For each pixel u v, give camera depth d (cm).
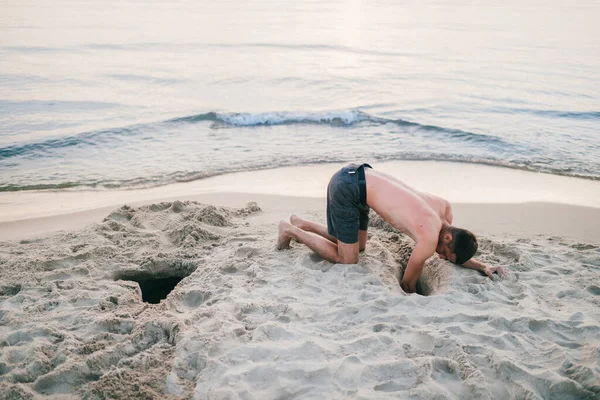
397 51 2178
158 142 934
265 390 246
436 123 1069
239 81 1498
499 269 392
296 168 798
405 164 821
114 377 260
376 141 954
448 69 1742
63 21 2972
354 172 396
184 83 1451
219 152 880
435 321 314
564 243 484
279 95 1341
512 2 6328
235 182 725
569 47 2286
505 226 547
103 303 354
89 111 1116
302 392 245
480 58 1988
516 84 1476
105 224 516
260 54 2033
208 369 263
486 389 239
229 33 2703
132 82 1440
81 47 2030
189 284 387
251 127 1051
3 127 970
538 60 1917
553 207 614
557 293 361
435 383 245
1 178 730
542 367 261
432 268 418
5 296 365
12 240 489
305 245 443
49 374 261
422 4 5838
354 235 394
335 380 252
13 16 3122
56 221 556
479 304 338
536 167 800
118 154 860
